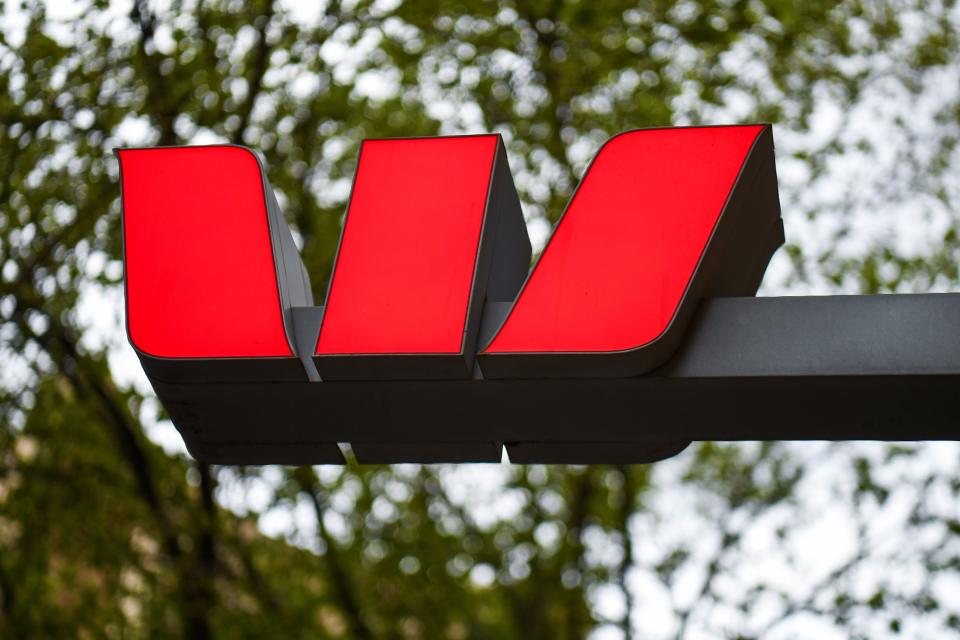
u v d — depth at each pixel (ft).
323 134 29.63
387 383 9.89
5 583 26.25
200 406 10.37
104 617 26.14
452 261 10.03
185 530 26.96
